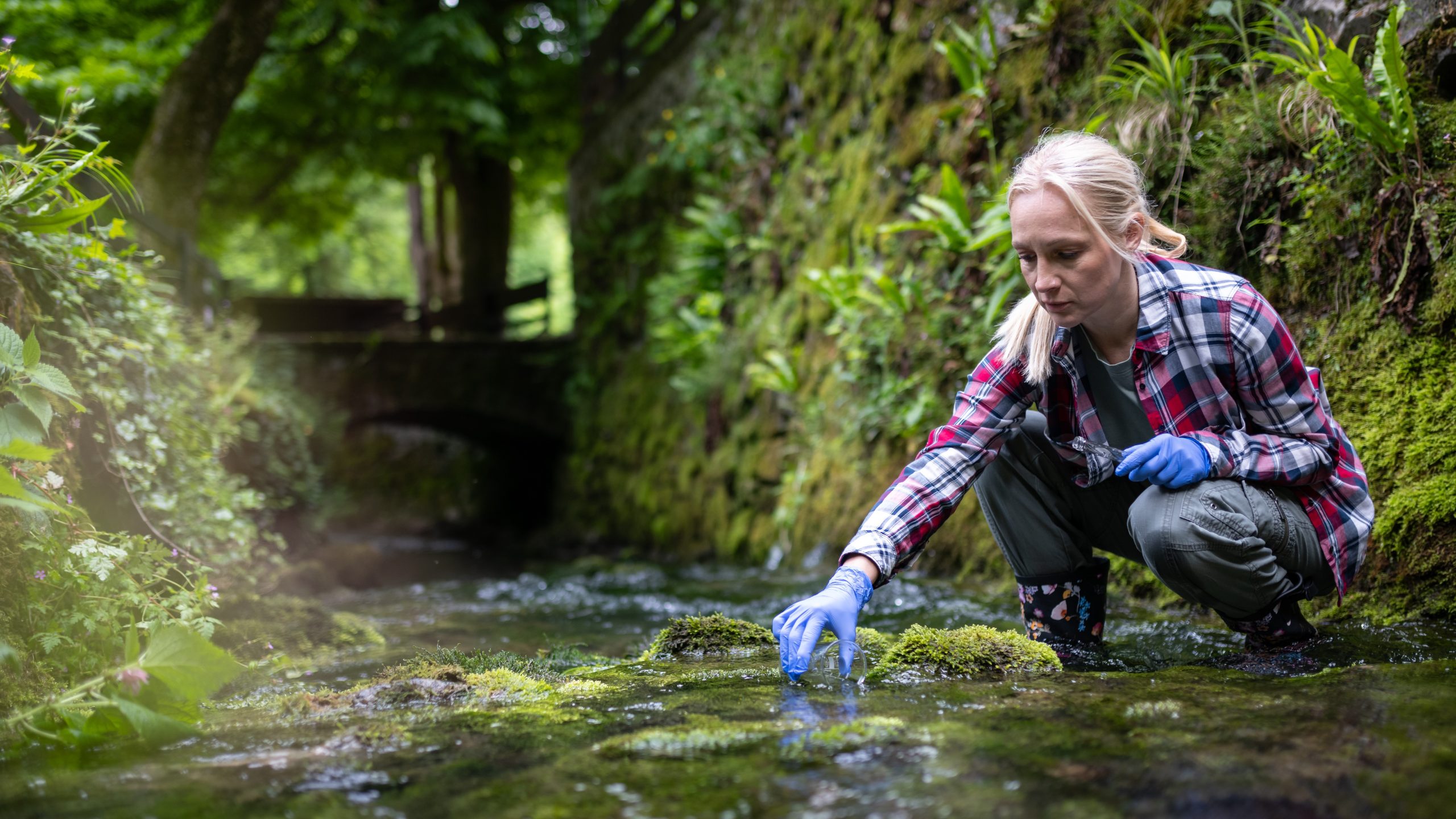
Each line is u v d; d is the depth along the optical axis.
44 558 1.75
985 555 3.67
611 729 1.32
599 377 9.66
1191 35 3.13
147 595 1.94
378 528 12.31
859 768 1.08
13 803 1.06
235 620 2.78
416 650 2.57
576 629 3.04
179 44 10.52
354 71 11.40
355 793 1.06
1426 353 2.29
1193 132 2.98
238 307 11.65
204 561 2.85
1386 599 2.17
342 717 1.49
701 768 1.10
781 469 5.75
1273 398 1.66
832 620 1.64
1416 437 2.24
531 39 12.93
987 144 4.10
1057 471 1.94
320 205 14.93
